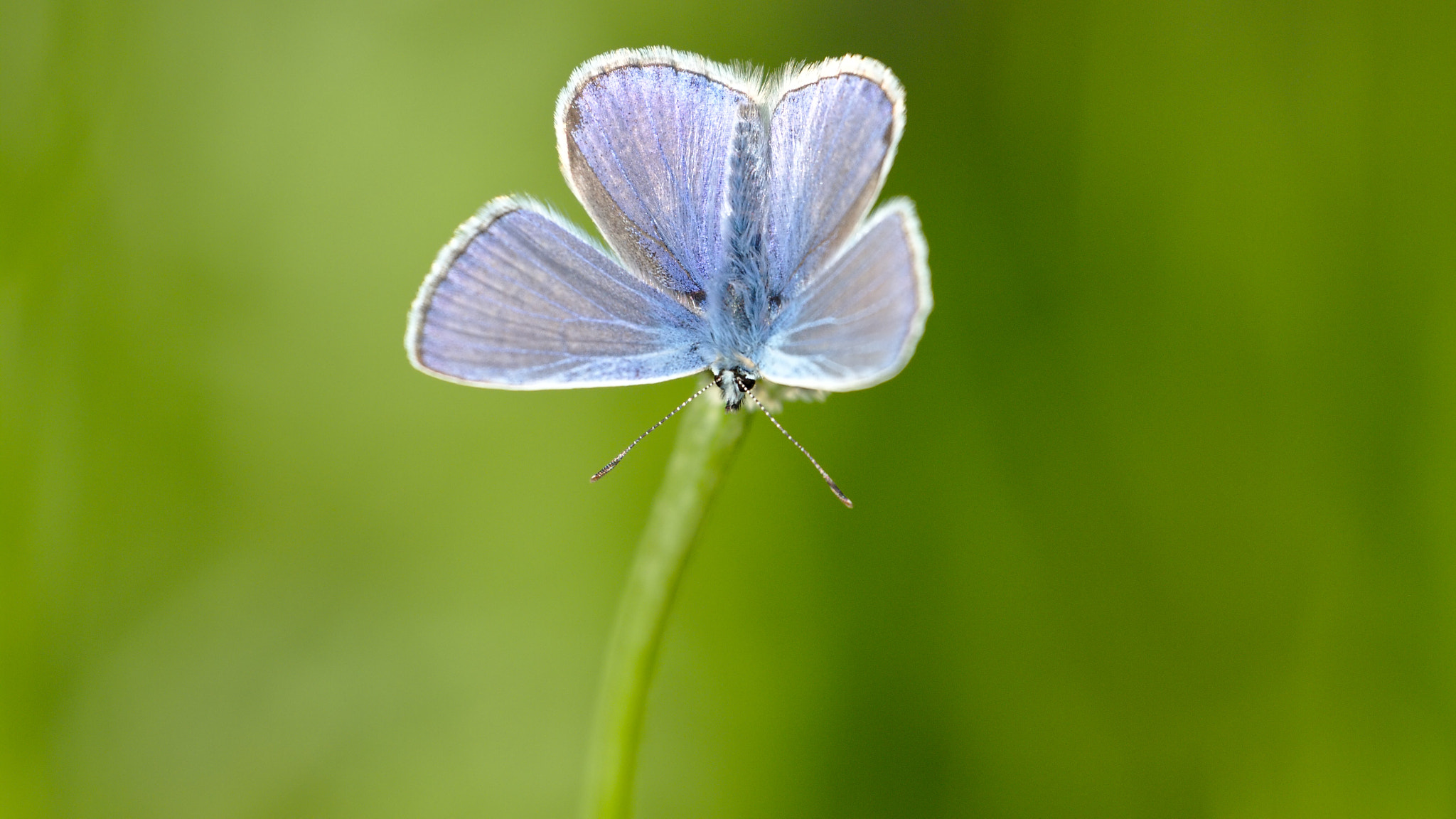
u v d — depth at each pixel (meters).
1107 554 0.27
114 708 0.27
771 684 0.27
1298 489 0.27
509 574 0.28
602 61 0.25
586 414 0.28
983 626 0.27
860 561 0.28
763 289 0.25
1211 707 0.27
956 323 0.28
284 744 0.27
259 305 0.28
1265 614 0.27
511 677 0.28
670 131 0.25
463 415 0.28
